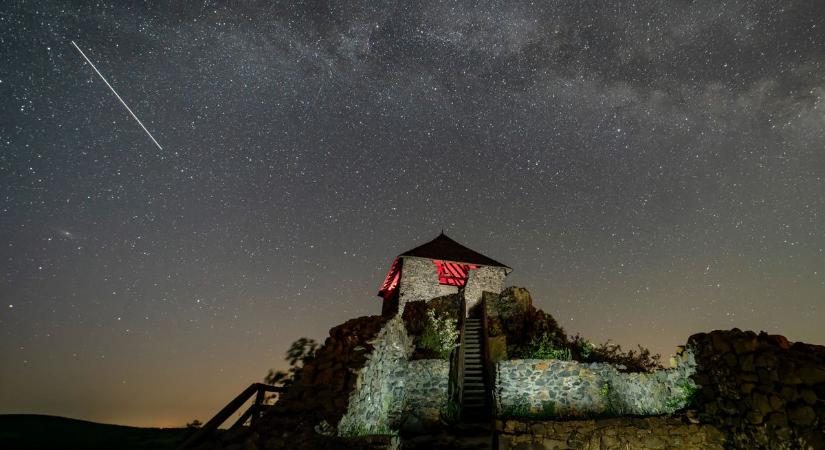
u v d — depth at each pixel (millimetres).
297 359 7102
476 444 7969
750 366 5871
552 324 14703
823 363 5234
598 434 6926
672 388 7461
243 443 4574
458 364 11336
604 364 10297
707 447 6172
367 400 6859
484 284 18797
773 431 5262
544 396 9922
